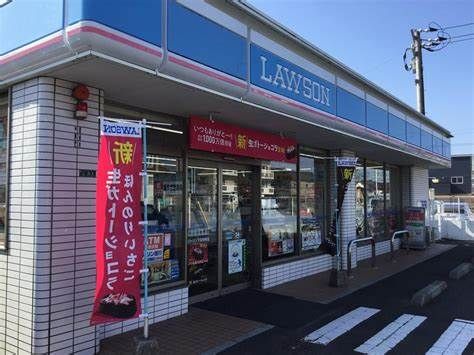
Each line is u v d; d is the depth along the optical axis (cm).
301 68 788
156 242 705
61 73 495
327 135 947
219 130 761
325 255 1138
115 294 466
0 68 523
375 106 1102
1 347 535
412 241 1648
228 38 612
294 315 736
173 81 529
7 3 517
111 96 599
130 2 468
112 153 465
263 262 944
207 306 775
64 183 516
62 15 449
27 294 505
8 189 534
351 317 731
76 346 524
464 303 831
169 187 734
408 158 1467
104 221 460
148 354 476
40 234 497
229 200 878
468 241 1983
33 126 509
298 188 1067
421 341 620
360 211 1387
